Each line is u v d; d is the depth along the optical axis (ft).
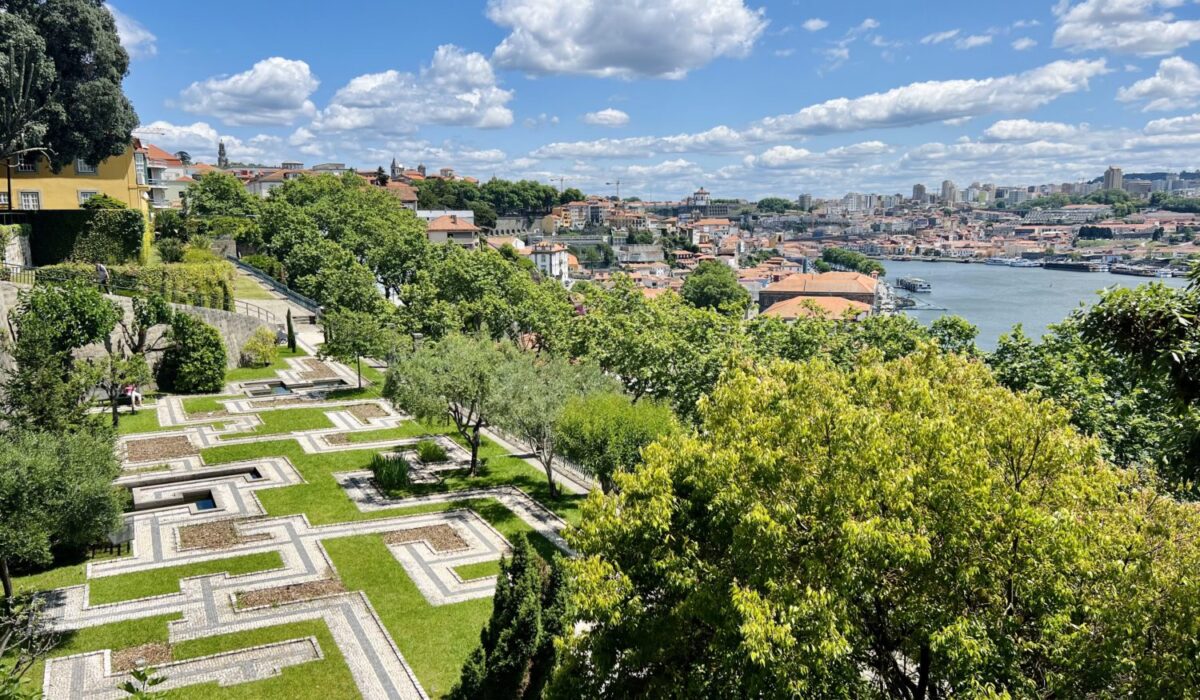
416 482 141.28
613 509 65.51
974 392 66.95
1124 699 48.14
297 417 177.17
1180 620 46.83
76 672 79.30
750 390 70.74
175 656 83.15
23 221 201.57
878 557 50.14
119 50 216.95
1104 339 47.55
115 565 104.12
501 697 61.98
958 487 51.96
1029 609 51.52
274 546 111.96
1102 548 51.01
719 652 54.80
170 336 191.31
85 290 145.18
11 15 182.09
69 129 201.98
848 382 71.46
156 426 165.07
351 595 98.12
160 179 400.47
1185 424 49.29
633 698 59.57
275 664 82.48
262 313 262.47
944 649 48.01
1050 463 55.52
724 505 58.75
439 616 93.76
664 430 120.26
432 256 318.65
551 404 133.18
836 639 48.08
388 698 77.30
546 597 66.08
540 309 249.96
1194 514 55.47
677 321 177.88
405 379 141.90
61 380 106.11
